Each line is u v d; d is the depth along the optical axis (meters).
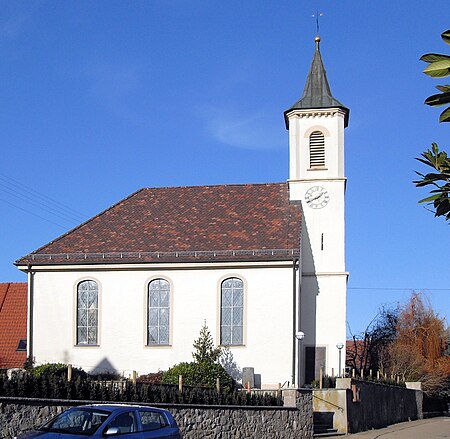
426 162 7.59
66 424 15.29
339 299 38.75
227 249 36.81
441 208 7.52
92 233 39.44
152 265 36.62
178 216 40.50
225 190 42.44
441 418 54.16
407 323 58.53
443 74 6.17
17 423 17.02
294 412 28.11
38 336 37.12
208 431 22.92
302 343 37.94
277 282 35.75
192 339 36.06
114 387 20.98
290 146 41.16
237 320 35.94
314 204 40.16
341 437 30.44
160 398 21.89
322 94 41.25
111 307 36.91
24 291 43.31
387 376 47.75
